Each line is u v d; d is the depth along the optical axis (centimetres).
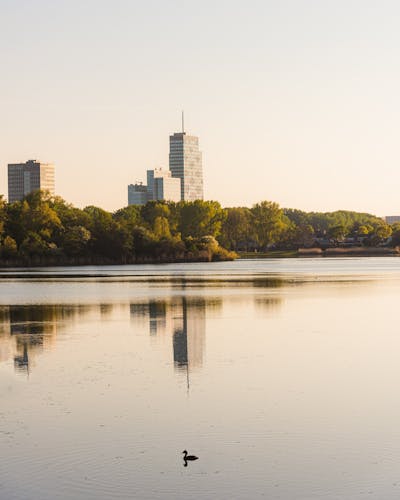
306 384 3519
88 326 5791
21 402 3170
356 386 3472
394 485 2222
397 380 3603
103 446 2575
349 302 7819
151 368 3919
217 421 2869
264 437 2669
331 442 2609
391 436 2670
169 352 4447
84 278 13588
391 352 4425
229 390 3388
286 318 6284
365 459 2438
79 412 3006
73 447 2564
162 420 2884
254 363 4069
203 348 4597
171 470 2348
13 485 2230
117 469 2361
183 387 3456
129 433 2720
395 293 9106
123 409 3050
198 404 3128
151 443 2606
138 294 9206
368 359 4184
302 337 5088
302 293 9181
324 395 3284
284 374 3756
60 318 6400
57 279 13288
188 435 2695
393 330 5444
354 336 5131
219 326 5734
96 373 3791
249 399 3219
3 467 2380
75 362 4112
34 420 2889
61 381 3594
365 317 6338
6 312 6981
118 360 4169
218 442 2616
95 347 4662
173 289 10138
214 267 19800
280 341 4888
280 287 10425
